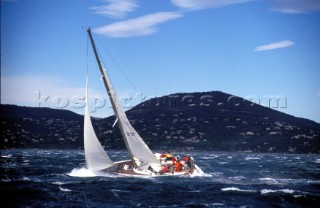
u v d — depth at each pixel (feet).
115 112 131.44
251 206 90.84
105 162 132.67
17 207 88.43
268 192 106.63
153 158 136.46
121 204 92.53
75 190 108.88
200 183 123.44
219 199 98.43
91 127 132.87
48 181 128.06
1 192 104.47
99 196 101.14
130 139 132.87
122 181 124.47
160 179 128.77
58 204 91.66
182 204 92.63
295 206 92.27
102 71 130.11
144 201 95.86
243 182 129.39
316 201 96.99
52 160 273.54
